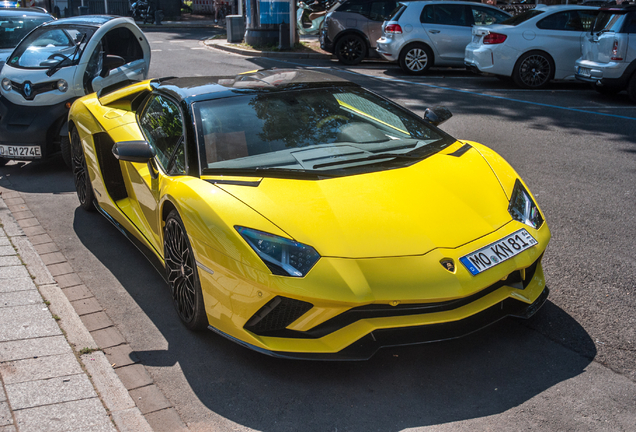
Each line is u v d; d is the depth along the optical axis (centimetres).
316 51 1709
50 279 376
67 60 660
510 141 738
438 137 376
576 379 269
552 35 1110
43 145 639
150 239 378
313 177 303
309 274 255
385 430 241
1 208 530
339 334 261
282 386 272
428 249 265
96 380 268
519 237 291
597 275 375
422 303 260
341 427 243
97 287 376
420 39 1306
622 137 755
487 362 284
